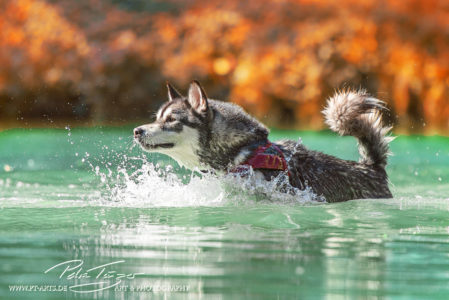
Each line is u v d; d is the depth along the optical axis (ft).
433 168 57.31
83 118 105.70
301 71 102.32
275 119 102.58
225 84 106.63
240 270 18.95
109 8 118.21
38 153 66.54
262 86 103.14
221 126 35.94
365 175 37.09
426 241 23.76
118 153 65.87
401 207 33.30
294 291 16.80
